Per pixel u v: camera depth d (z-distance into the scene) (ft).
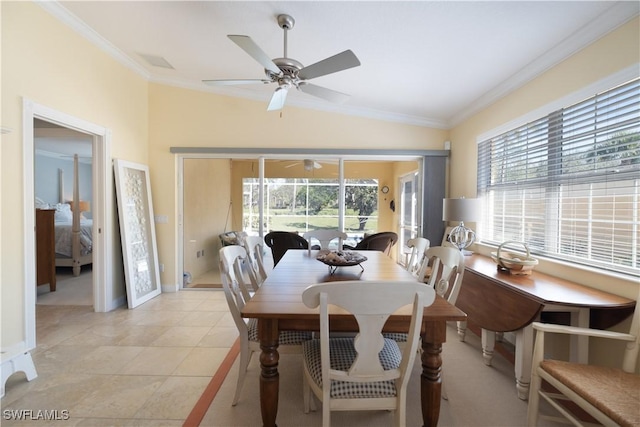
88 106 9.75
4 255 7.06
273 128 13.65
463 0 6.11
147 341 8.41
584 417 5.43
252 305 4.63
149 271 12.76
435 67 9.04
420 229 14.23
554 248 7.59
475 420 5.41
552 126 7.67
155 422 5.29
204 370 6.95
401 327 4.48
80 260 15.71
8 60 7.16
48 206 19.56
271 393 4.52
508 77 9.07
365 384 4.28
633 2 5.48
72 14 8.64
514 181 9.21
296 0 6.82
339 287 3.71
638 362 4.72
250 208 15.49
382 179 17.49
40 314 10.46
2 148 7.02
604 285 6.07
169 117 13.34
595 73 6.40
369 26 7.44
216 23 8.29
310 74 7.15
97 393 6.07
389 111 13.44
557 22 6.39
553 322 6.98
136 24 8.91
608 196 6.17
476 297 7.72
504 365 7.32
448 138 13.92
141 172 12.68
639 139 5.56
